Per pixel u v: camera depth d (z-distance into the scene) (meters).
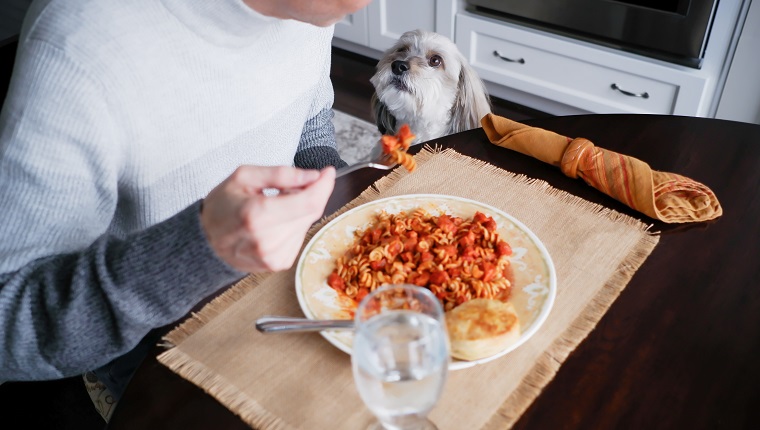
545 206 0.98
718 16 2.01
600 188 0.99
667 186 0.96
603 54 2.28
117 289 0.68
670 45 2.13
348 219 0.94
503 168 1.07
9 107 0.75
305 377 0.73
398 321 0.60
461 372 0.72
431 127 2.12
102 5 0.78
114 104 0.79
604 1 2.20
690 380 0.71
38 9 0.77
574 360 0.74
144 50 0.81
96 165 0.79
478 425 0.67
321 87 1.23
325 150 1.24
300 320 0.74
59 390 1.53
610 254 0.88
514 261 0.86
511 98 2.73
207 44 0.86
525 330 0.75
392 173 1.07
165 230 0.68
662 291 0.83
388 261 0.86
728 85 2.09
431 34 2.05
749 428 0.66
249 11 0.84
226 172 1.01
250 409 0.69
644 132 1.14
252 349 0.76
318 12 0.77
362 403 0.70
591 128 1.16
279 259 0.65
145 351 0.93
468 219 0.94
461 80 2.06
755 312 0.79
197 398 0.71
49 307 0.72
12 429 1.45
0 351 0.74
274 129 1.05
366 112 2.74
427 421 0.67
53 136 0.74
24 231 0.76
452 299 0.80
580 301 0.81
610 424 0.67
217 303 0.82
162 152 0.89
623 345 0.76
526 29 2.44
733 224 0.93
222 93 0.92
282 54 1.00
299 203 0.63
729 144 1.11
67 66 0.75
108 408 1.13
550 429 0.67
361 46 3.09
